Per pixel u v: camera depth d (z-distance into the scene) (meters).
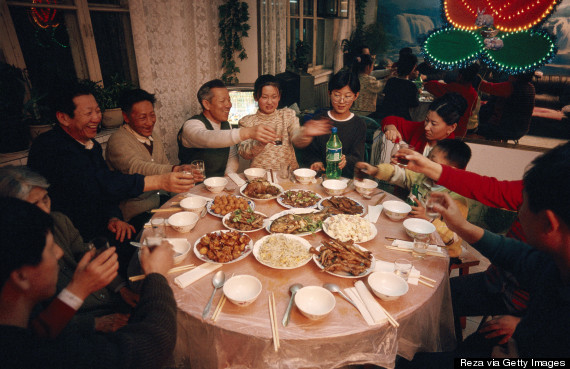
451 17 3.31
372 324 1.16
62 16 3.03
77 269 0.98
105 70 3.47
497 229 3.52
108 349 0.82
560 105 5.44
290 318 1.19
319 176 2.66
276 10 5.44
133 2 3.30
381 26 8.41
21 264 0.78
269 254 1.49
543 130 5.39
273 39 5.45
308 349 1.16
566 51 5.32
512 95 4.36
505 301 1.67
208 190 2.21
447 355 1.40
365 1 8.41
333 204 1.97
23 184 1.34
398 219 1.87
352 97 2.76
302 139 2.75
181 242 1.57
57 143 2.01
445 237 1.92
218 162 2.94
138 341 0.88
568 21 5.14
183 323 1.23
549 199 0.78
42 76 2.67
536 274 1.20
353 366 1.89
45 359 0.75
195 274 1.39
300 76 5.05
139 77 3.53
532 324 0.97
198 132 2.63
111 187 1.96
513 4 2.92
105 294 1.73
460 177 1.60
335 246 1.49
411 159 1.65
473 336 1.60
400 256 1.56
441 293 1.45
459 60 3.45
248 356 1.16
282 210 1.99
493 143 3.95
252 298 1.21
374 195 2.17
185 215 1.81
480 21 3.03
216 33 4.71
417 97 4.55
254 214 1.83
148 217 2.53
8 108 2.38
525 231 0.90
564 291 0.87
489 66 3.41
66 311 0.93
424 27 9.12
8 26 2.58
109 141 2.50
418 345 1.42
